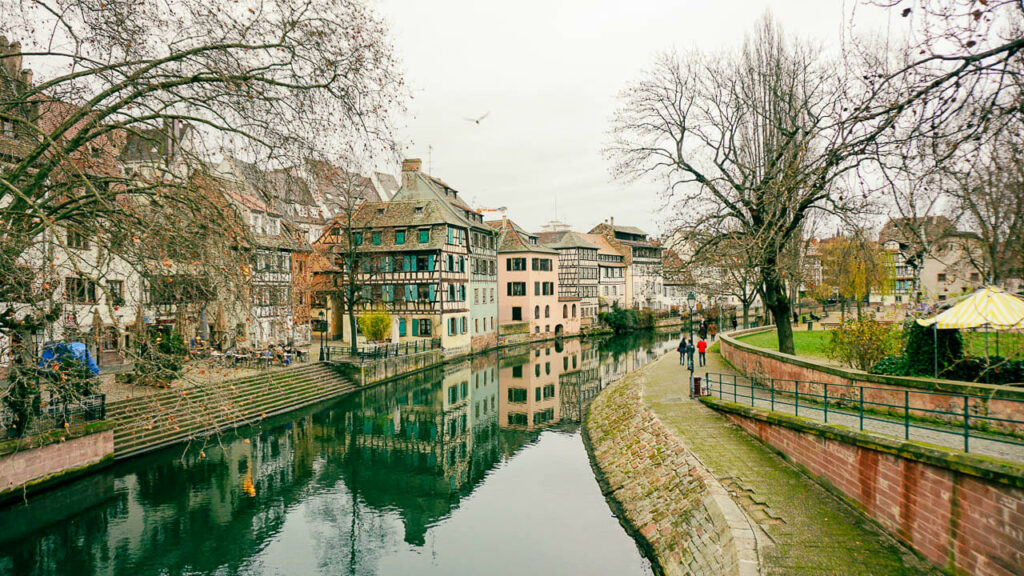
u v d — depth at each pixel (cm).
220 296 1105
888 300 4638
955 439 991
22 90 1160
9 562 1239
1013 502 705
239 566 1259
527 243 5669
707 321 5475
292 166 1109
